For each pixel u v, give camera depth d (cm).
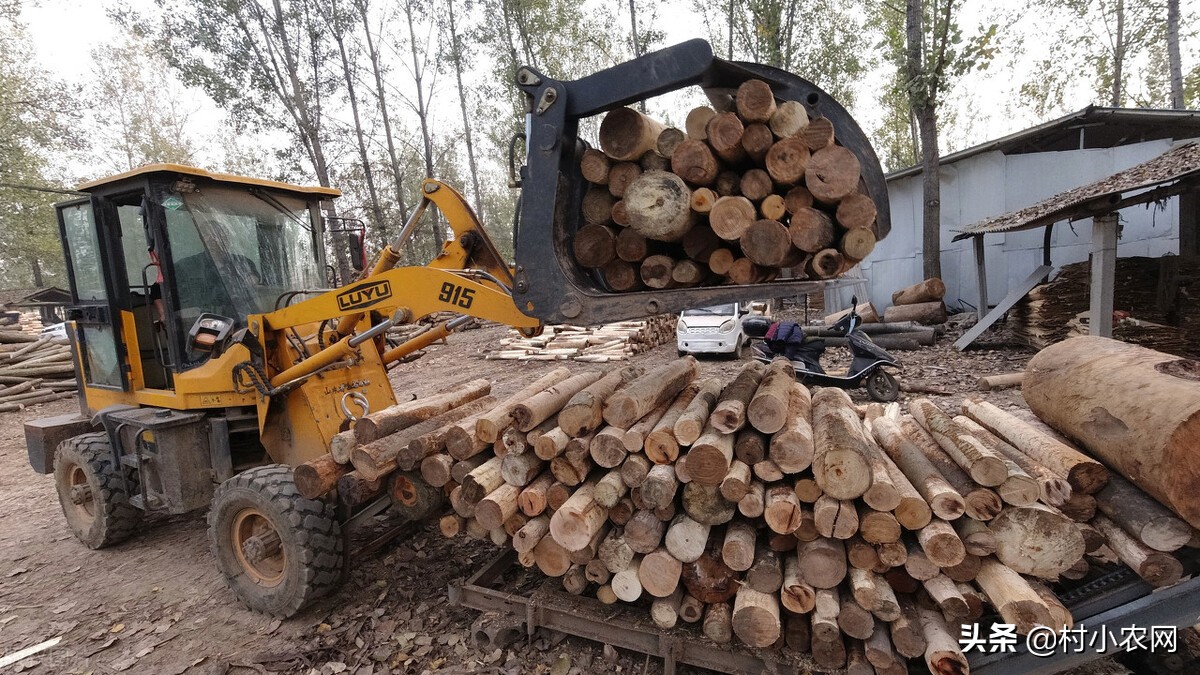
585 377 355
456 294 308
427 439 310
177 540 475
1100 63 1950
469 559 399
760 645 240
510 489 291
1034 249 1171
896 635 229
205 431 407
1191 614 221
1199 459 208
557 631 310
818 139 229
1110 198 693
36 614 374
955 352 942
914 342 991
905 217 1341
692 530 254
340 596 367
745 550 243
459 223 346
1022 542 225
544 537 285
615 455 266
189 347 405
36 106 1978
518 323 285
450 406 397
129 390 445
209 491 405
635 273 261
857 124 244
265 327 383
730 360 1045
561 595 306
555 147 248
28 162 2009
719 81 247
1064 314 864
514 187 284
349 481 309
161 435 391
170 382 440
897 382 702
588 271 273
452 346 1430
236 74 1578
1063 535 222
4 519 552
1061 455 253
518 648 306
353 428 365
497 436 294
